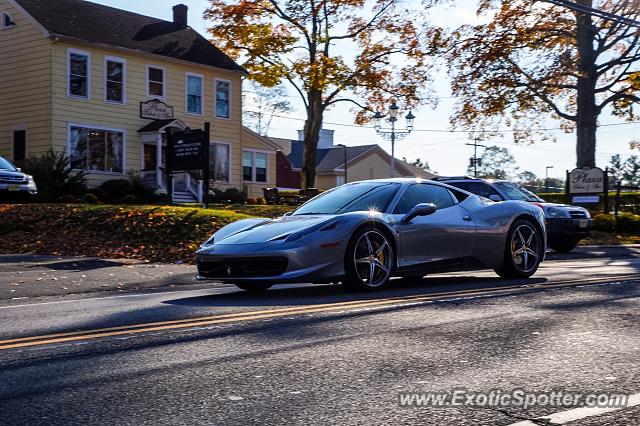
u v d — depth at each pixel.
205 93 30.58
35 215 15.88
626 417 2.79
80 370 3.73
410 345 4.18
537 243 8.38
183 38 31.22
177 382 3.43
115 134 27.14
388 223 7.07
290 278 6.48
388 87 28.28
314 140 28.75
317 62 27.25
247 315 5.48
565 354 3.91
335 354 3.97
